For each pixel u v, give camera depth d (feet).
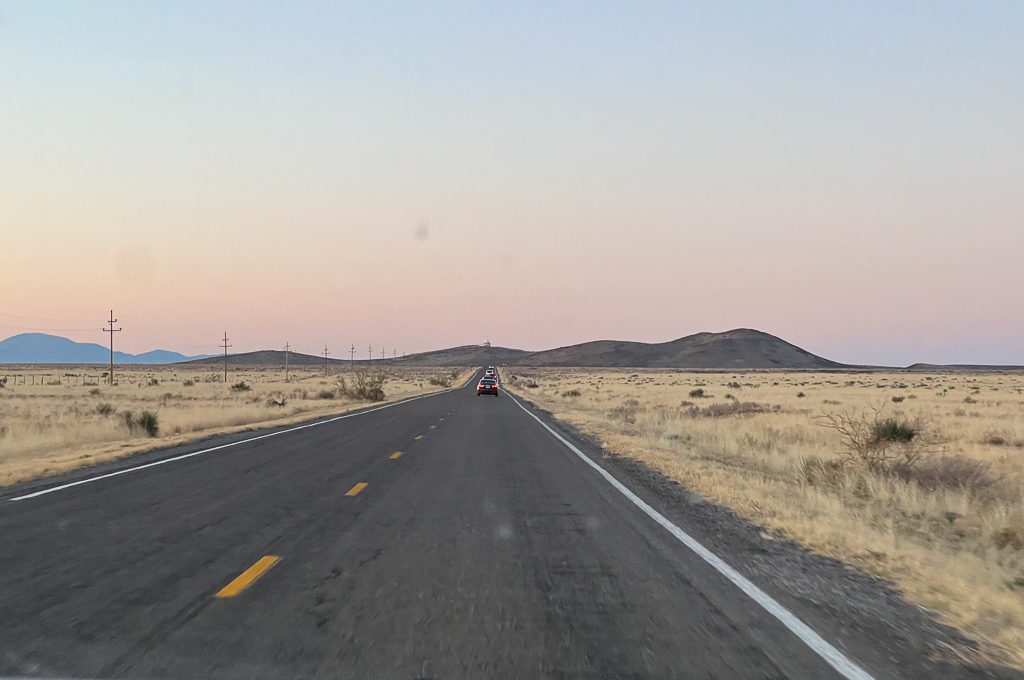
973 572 28.68
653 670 17.78
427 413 137.39
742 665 18.15
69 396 207.41
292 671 17.44
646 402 187.01
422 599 23.49
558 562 28.68
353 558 29.04
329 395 213.87
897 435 58.44
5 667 17.54
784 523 36.19
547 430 98.73
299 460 62.85
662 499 44.60
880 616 22.41
